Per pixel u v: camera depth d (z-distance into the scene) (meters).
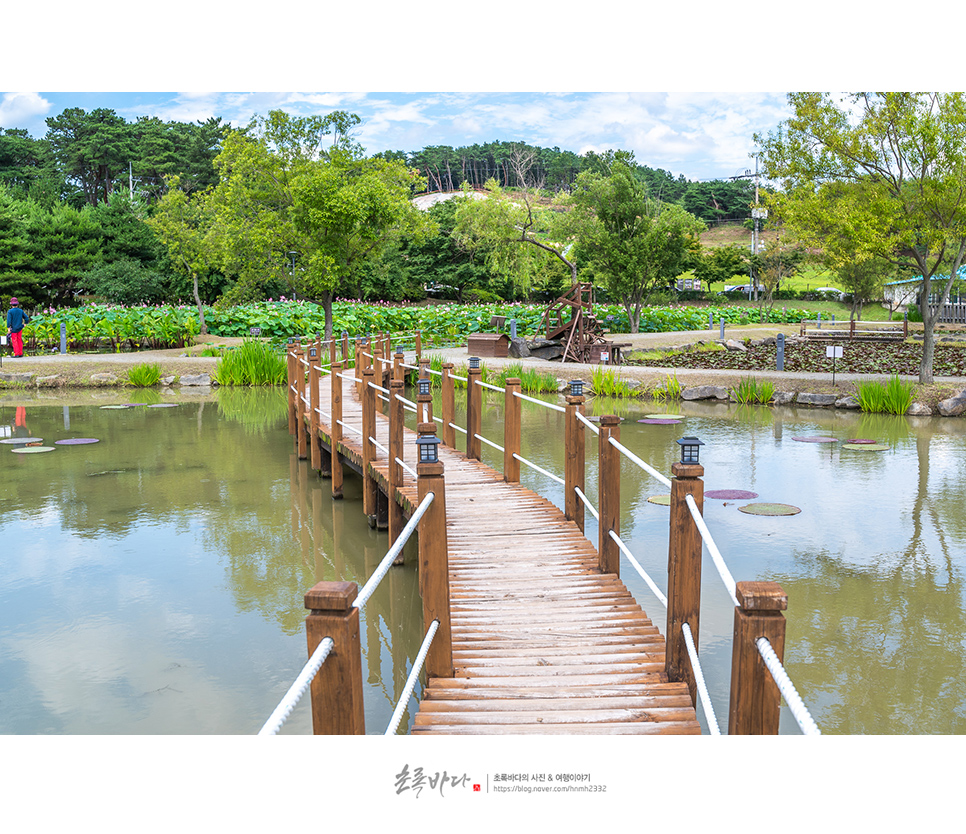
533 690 3.57
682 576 3.52
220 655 5.06
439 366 18.66
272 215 20.86
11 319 21.03
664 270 28.47
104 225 39.31
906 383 15.37
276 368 19.70
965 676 4.61
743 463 10.19
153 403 16.33
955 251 15.77
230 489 9.34
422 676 4.92
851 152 14.48
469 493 7.18
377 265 42.09
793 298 54.31
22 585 6.28
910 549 6.82
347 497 9.09
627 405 15.83
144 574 6.55
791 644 5.04
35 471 10.14
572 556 5.43
